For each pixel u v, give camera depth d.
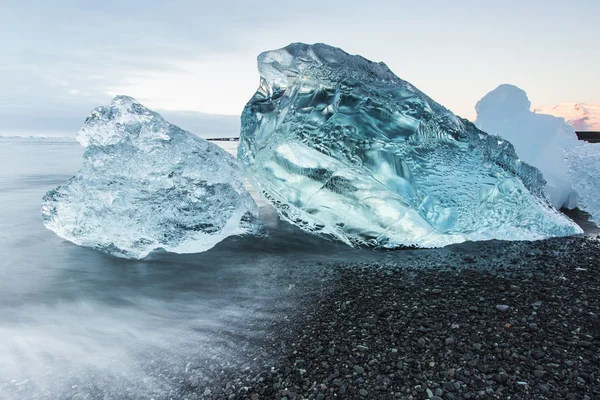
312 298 3.09
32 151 19.91
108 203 4.06
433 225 4.23
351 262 3.98
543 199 5.33
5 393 2.10
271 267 3.86
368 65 5.09
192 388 2.11
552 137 7.02
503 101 7.53
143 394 2.09
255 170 4.91
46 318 2.84
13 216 5.55
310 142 4.27
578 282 3.26
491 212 4.54
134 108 4.52
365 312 2.80
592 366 2.12
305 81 4.64
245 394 2.03
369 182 4.18
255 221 4.91
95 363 2.35
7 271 3.63
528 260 3.91
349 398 1.95
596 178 6.07
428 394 1.95
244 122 5.34
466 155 4.47
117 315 2.89
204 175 4.33
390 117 4.29
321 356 2.30
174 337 2.60
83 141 4.47
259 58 5.23
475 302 2.90
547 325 2.54
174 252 4.30
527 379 2.03
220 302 3.08
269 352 2.38
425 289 3.18
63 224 4.25
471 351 2.27
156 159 4.18
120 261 4.02
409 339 2.42
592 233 5.11
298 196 4.59
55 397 2.08
